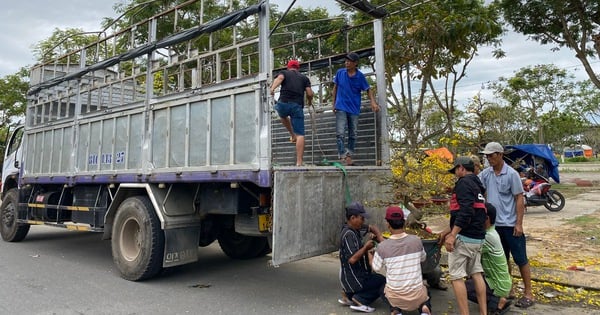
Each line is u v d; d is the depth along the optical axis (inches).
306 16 542.0
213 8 347.9
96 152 255.4
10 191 345.7
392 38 385.4
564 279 196.4
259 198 180.4
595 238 289.6
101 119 252.4
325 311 166.9
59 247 314.3
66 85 297.0
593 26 590.6
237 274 230.7
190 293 193.3
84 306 173.2
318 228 173.0
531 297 171.0
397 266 148.6
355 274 165.8
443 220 328.8
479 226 148.1
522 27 636.1
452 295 184.5
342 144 218.7
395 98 436.8
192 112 197.6
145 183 214.5
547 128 1507.1
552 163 499.2
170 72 233.9
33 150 323.0
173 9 215.2
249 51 273.0
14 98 866.8
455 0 399.9
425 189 174.2
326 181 179.2
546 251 256.5
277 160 257.3
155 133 215.3
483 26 381.4
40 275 226.2
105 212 248.1
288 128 198.8
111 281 214.2
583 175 972.6
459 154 221.0
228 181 179.6
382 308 169.5
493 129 254.1
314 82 265.7
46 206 296.0
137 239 217.9
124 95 246.2
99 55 296.2
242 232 191.9
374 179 199.0
